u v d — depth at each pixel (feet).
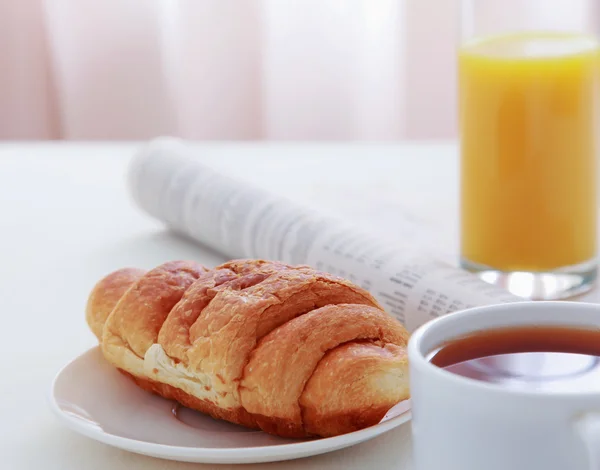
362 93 4.85
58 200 3.22
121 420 1.94
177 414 1.96
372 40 4.77
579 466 1.48
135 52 4.71
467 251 2.49
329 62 4.78
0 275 2.63
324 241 2.40
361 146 3.76
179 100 4.83
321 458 1.89
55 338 2.29
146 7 4.66
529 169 2.40
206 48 4.74
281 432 1.88
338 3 4.73
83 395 1.99
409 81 4.79
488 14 2.44
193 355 1.90
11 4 4.60
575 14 2.42
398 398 1.85
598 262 2.55
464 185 2.48
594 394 1.48
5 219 3.05
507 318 1.75
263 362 1.86
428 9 4.72
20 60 4.66
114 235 2.89
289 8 4.72
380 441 1.93
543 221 2.41
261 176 3.35
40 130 4.77
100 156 3.73
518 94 2.39
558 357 1.70
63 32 4.69
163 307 1.99
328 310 1.88
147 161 2.87
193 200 2.71
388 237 2.42
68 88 4.75
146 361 1.95
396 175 3.34
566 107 2.39
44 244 2.84
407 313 2.22
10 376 2.16
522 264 2.43
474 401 1.54
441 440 1.61
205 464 1.88
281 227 2.49
